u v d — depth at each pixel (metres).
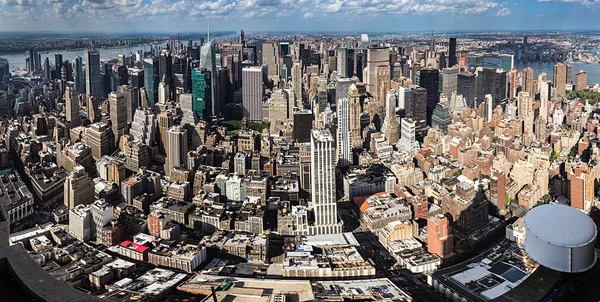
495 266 197.38
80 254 198.38
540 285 68.44
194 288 177.75
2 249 37.78
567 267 68.69
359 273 197.25
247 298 171.25
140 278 185.00
